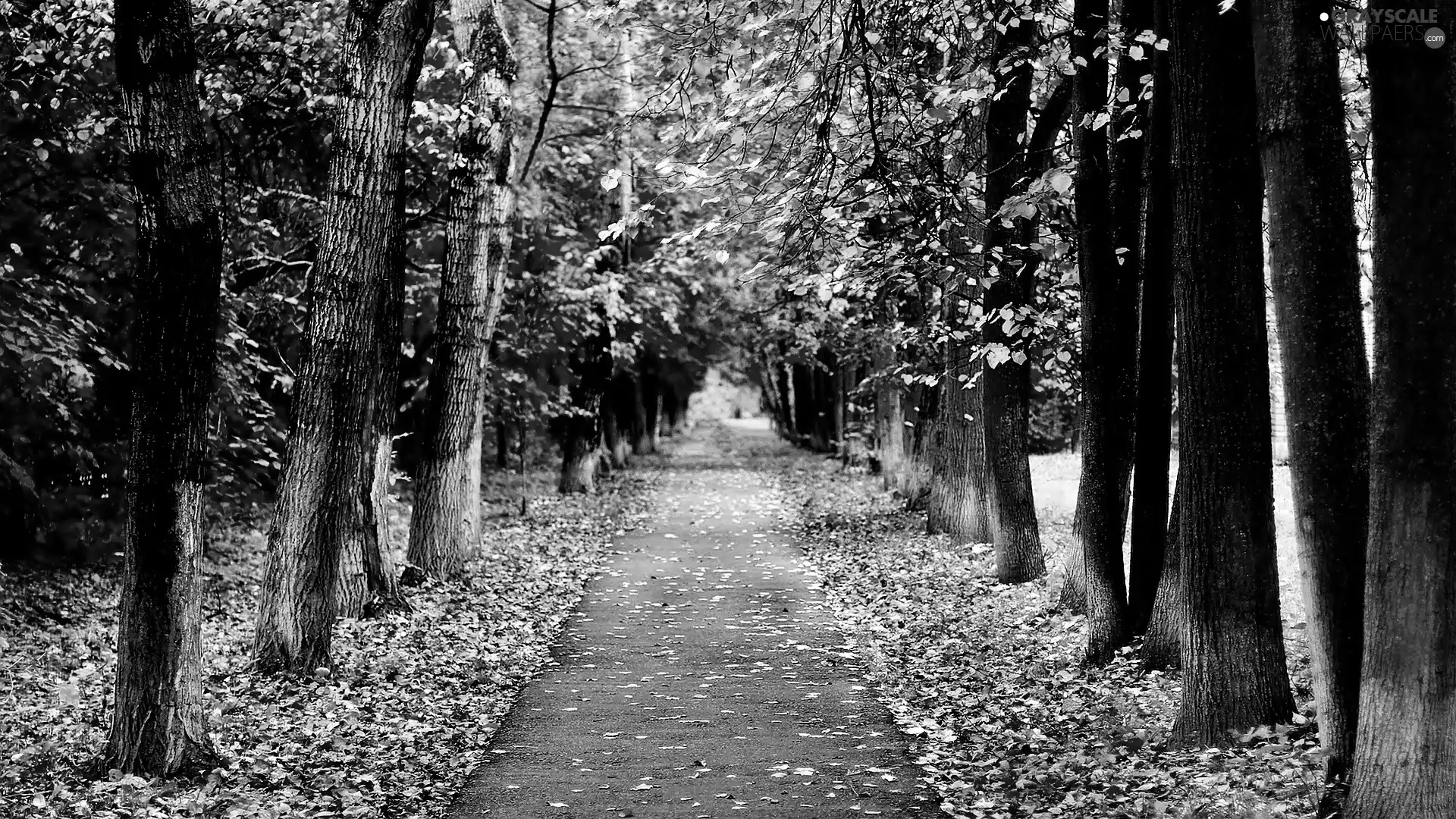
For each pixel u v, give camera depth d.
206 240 7.66
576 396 31.98
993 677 10.42
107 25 11.95
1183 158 8.04
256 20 14.11
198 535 7.88
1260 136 6.30
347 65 11.04
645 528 25.16
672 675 11.52
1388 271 5.27
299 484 10.99
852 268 11.66
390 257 11.43
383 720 9.45
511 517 25.73
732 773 8.09
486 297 18.06
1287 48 6.12
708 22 10.38
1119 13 11.16
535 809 7.30
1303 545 6.29
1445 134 5.13
